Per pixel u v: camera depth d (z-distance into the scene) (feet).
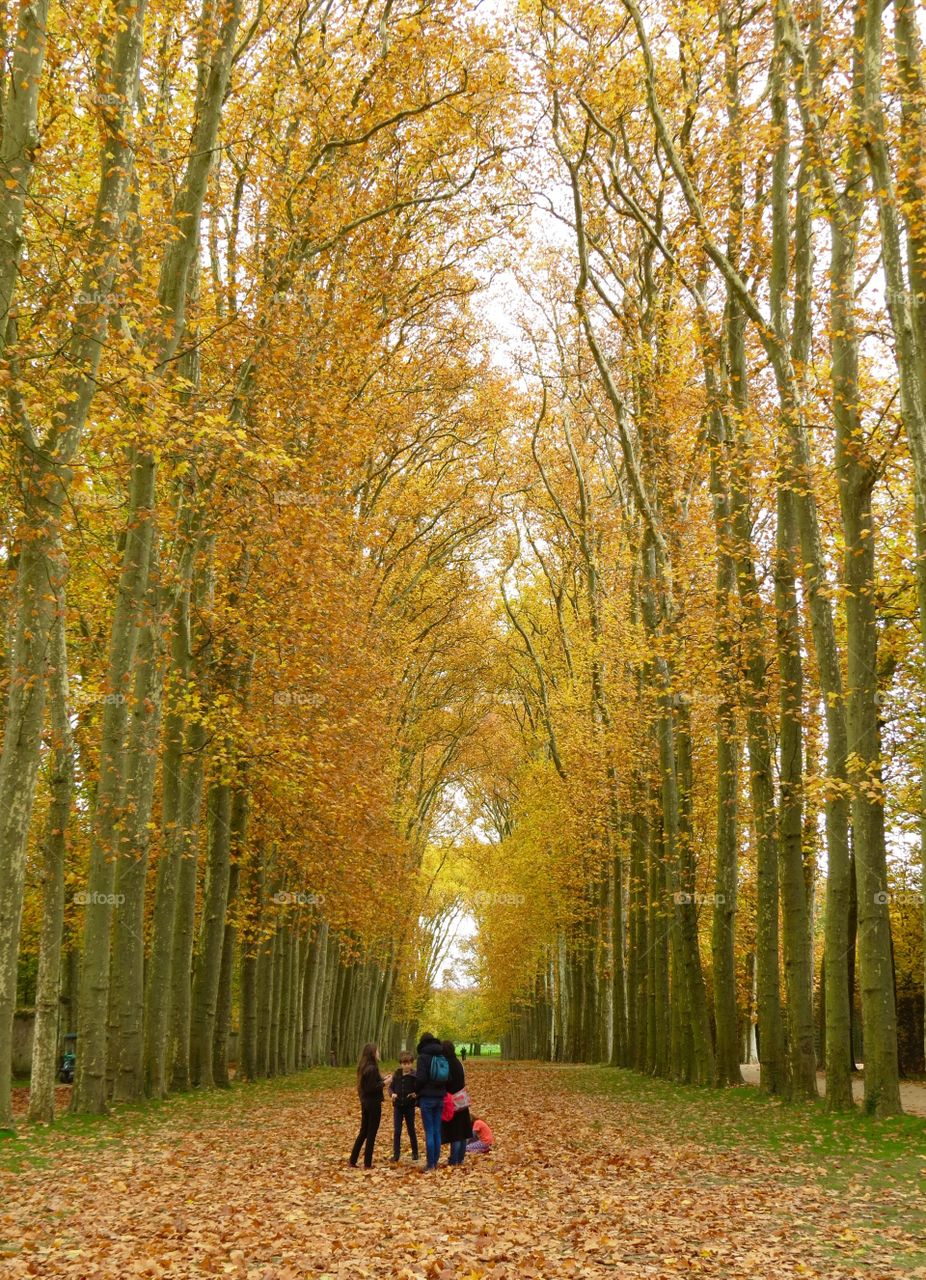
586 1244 28.19
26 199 43.37
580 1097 85.71
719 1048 82.53
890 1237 28.81
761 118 67.15
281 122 78.69
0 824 47.39
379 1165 45.83
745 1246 28.02
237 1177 40.50
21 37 39.81
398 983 230.48
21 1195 34.96
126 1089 65.00
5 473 44.75
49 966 56.75
